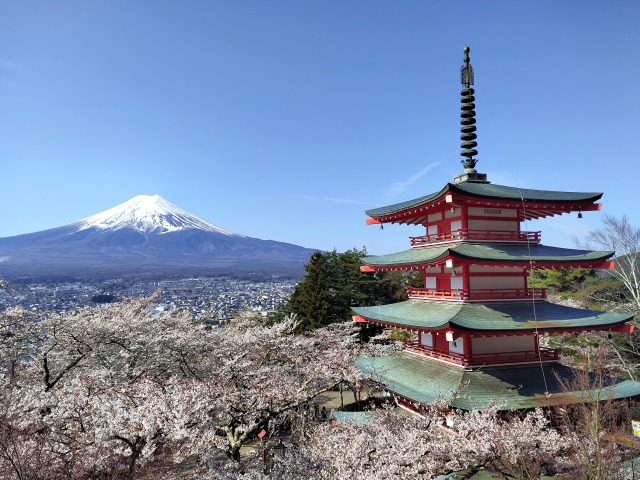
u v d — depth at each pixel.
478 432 14.82
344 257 60.22
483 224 21.19
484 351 20.12
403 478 13.66
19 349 24.33
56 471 14.30
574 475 14.20
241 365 27.64
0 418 15.10
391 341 46.84
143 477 15.38
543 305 20.84
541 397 17.59
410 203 23.56
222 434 21.20
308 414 27.78
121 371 25.03
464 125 24.50
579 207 21.02
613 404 16.66
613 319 19.41
